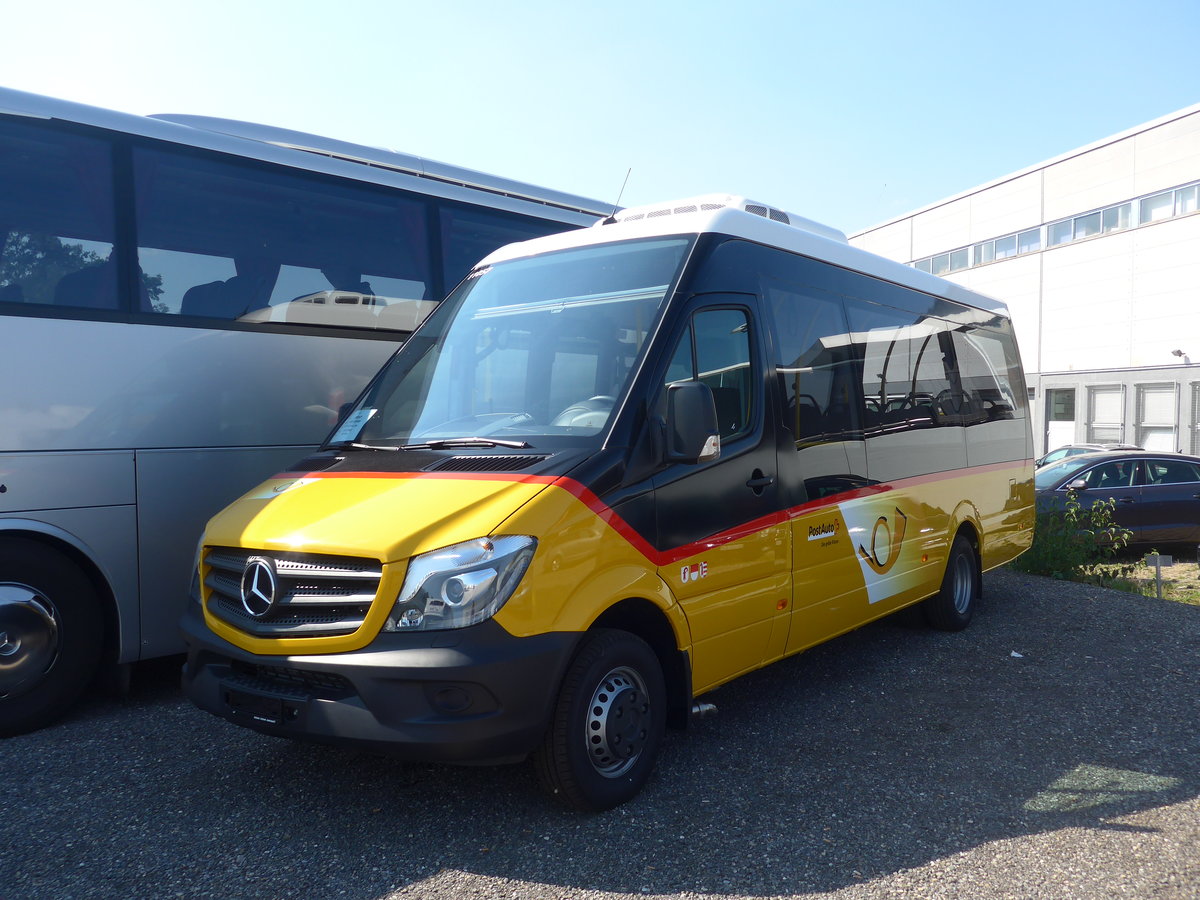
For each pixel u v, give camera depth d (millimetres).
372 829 3971
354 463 4570
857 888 3459
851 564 5973
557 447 4242
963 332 8258
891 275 7164
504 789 4363
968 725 5324
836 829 3953
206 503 6117
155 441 5891
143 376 5859
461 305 5480
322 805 4219
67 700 5543
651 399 4398
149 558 5867
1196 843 3818
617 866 3631
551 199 8453
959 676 6355
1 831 4004
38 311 5461
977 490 8016
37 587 5445
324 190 6883
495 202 7922
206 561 4324
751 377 5152
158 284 5973
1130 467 14297
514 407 4672
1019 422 9203
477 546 3672
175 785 4492
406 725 3578
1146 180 27125
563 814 4090
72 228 5652
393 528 3756
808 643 5582
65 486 5512
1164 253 26578
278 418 6469
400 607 3641
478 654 3582
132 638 5816
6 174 5445
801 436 5516
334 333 6801
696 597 4543
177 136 6168
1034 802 4250
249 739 5137
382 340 7074
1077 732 5215
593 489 4043
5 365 5332
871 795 4316
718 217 5230
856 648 7145
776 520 5168
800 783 4453
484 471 4082
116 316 5766
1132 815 4102
